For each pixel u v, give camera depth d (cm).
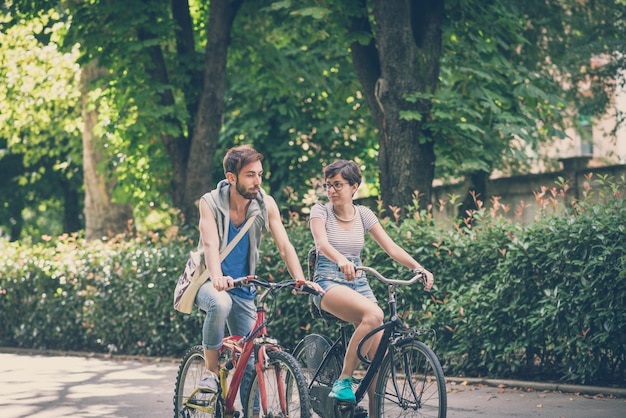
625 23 2477
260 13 2278
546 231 1297
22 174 4191
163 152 2325
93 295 2075
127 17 2095
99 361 1925
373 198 2403
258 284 791
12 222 4534
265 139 2762
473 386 1320
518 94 1841
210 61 2152
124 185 2416
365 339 825
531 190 2272
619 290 1213
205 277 839
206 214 829
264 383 796
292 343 1653
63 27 2559
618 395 1166
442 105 1695
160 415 1145
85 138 2595
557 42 2392
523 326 1326
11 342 2339
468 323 1376
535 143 1988
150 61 2150
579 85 2606
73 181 4209
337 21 1792
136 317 1981
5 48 2942
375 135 2703
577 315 1242
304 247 1617
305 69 2433
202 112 2155
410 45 1697
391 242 884
